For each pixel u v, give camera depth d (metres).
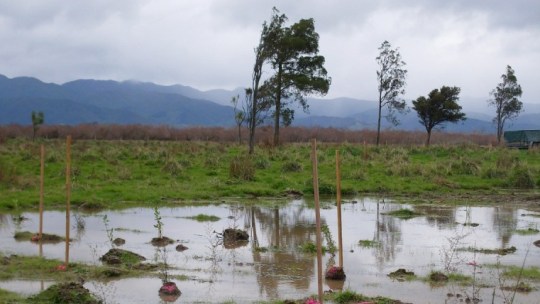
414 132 71.62
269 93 42.06
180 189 20.91
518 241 12.88
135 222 15.00
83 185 20.75
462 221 15.61
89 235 13.14
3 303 7.85
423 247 12.20
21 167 25.53
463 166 26.59
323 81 42.22
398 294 8.71
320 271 7.50
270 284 9.23
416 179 24.55
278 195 20.84
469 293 8.76
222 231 13.68
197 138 64.31
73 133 64.00
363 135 64.44
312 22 41.22
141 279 9.42
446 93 46.56
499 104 54.84
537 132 44.69
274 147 37.72
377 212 17.20
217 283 9.26
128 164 27.83
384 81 43.69
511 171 25.25
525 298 8.49
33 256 10.81
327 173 25.67
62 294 8.05
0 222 14.74
